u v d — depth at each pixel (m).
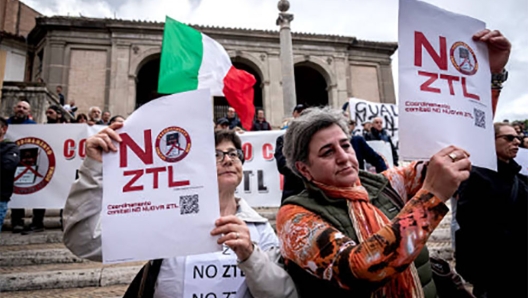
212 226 1.24
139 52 17.75
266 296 1.24
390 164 5.69
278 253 1.49
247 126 4.25
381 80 20.64
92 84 17.08
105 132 1.34
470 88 1.36
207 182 1.27
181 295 1.48
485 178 2.20
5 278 3.17
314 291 1.21
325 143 1.31
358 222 1.21
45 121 8.87
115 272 3.38
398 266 0.97
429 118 1.27
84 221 1.38
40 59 18.56
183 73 3.94
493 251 2.12
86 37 17.56
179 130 1.33
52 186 4.69
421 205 1.05
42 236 4.38
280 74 19.11
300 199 1.33
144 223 1.26
